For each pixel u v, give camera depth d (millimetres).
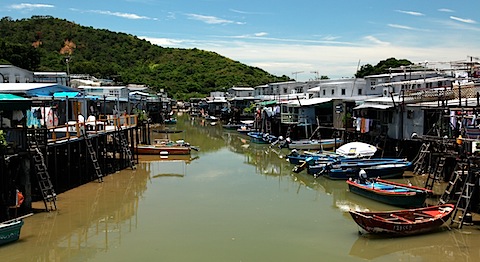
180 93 140500
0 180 22984
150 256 19672
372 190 28234
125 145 41031
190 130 80125
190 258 19391
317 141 50344
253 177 36906
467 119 30328
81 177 33844
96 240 21625
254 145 58594
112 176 36719
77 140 32125
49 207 26797
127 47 169125
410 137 38250
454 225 22781
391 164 34688
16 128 23969
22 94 30906
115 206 27531
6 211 23391
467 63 40781
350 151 39062
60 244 21062
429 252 19938
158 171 39312
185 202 28594
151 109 91125
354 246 20750
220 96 121625
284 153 50750
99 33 168125
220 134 73500
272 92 95312
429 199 28141
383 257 19469
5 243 20797
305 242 21281
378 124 43125
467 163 22703
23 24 155375
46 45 146375
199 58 172500
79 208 26906
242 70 160750
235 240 21594
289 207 27406
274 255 19703
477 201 24594
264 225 23859
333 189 32219
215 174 38250
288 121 57844
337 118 54000
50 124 33562
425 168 35031
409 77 54531
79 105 44969
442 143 28906
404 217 22422
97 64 123250
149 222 24406
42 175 27656
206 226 23672
